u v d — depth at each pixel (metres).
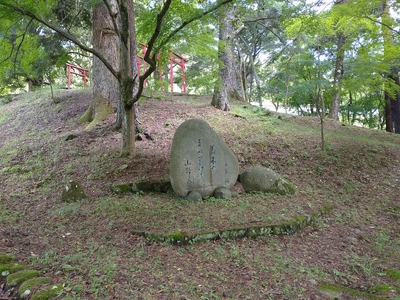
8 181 6.74
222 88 10.36
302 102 15.31
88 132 9.01
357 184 7.03
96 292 2.94
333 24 9.09
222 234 4.33
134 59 8.06
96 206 5.30
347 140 9.33
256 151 8.14
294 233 4.73
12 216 5.01
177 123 9.34
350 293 3.29
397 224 5.47
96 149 7.94
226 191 5.80
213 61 8.74
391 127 12.66
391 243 4.73
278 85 16.58
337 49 9.31
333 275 3.76
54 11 11.39
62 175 6.87
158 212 4.98
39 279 3.10
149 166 6.95
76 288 2.95
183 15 6.20
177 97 13.19
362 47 9.21
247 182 6.21
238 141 8.57
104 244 4.11
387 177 7.46
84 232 4.46
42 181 6.60
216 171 5.91
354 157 8.13
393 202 6.34
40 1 6.37
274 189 6.18
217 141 6.00
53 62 11.45
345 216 5.61
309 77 8.80
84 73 17.42
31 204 5.60
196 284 3.28
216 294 3.13
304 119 11.93
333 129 11.01
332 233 4.98
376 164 7.99
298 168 7.51
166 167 6.92
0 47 7.08
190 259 3.82
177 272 3.50
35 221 4.87
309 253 4.25
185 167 5.72
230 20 10.51
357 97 18.28
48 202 5.66
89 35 17.95
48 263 3.49
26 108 12.70
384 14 8.91
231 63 12.06
